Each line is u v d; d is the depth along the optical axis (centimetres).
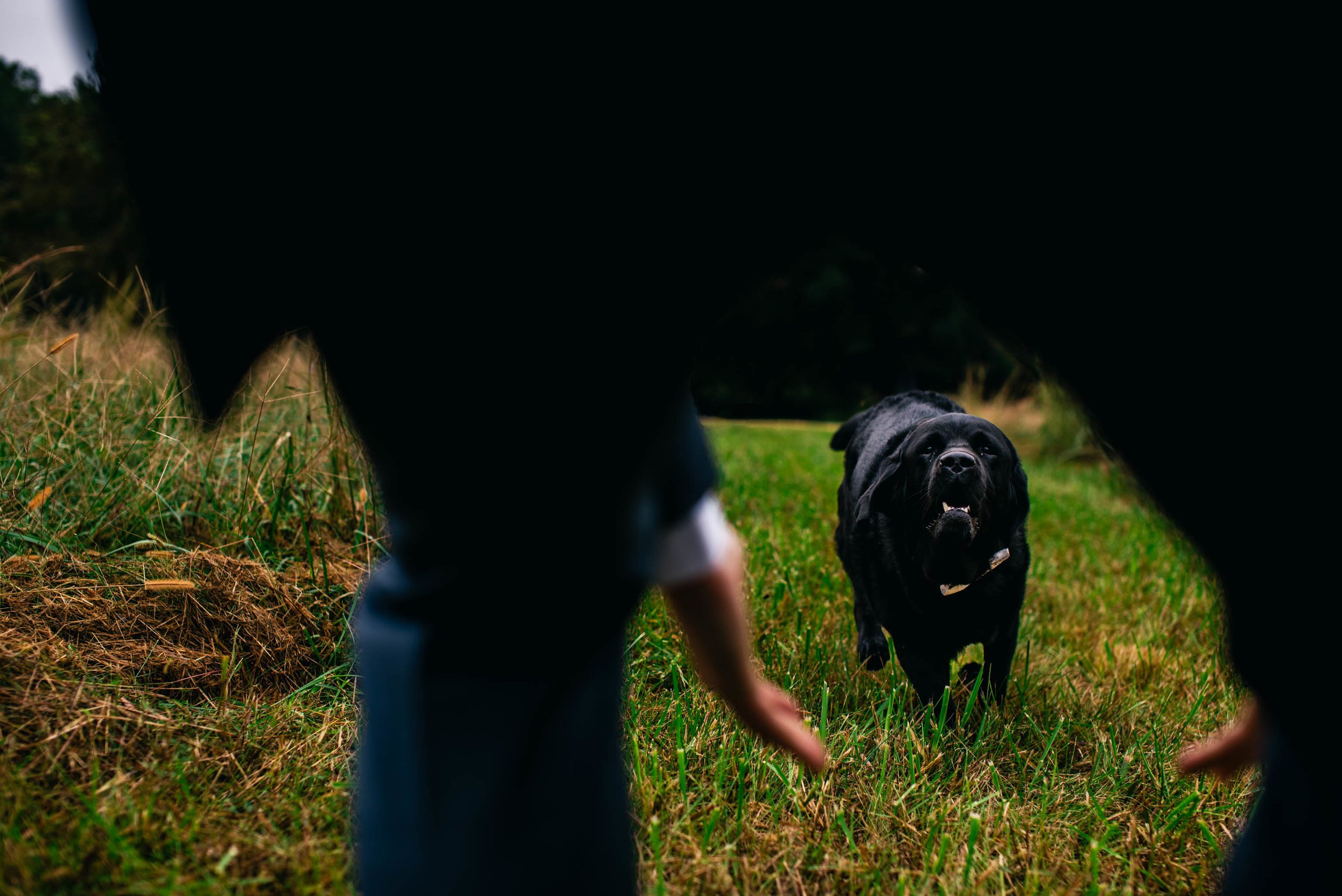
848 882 199
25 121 3319
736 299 92
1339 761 105
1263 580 99
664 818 213
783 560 441
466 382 90
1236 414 92
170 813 183
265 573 294
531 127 84
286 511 360
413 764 103
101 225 2722
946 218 89
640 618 327
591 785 110
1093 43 84
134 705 224
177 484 354
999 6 83
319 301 90
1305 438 92
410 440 94
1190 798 237
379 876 108
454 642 100
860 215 91
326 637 287
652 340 89
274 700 257
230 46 83
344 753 224
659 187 85
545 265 86
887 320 2536
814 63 83
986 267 92
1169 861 216
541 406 90
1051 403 1066
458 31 82
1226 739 145
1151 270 89
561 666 102
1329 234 86
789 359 2641
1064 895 200
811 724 272
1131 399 94
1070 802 247
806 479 810
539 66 83
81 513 319
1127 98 85
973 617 294
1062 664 357
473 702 101
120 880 160
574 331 88
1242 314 89
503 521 94
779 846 209
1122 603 448
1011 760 276
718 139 85
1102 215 88
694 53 82
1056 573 495
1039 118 85
